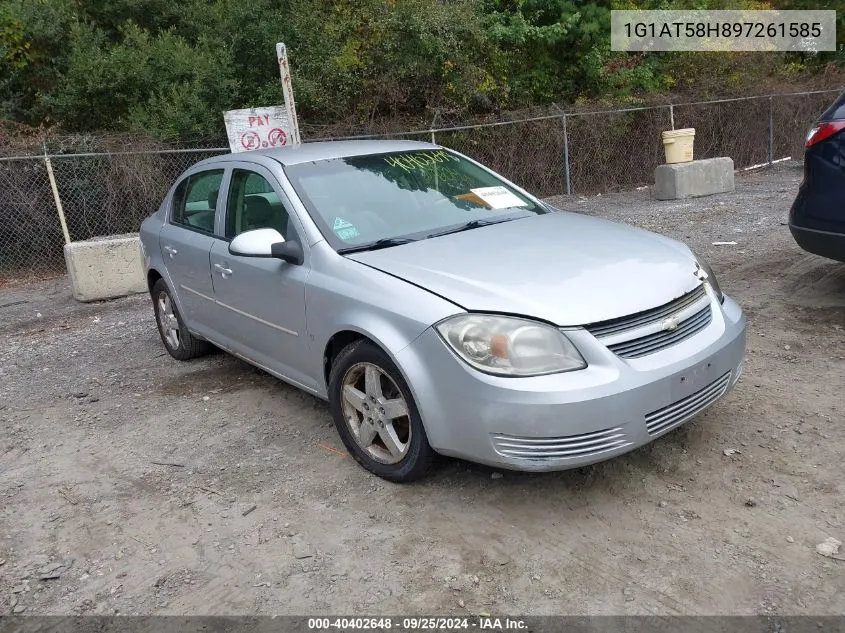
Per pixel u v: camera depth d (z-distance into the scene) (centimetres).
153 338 654
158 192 1096
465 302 310
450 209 423
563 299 307
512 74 1534
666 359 311
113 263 840
